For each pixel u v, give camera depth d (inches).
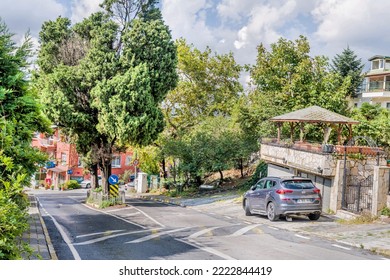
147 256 440.8
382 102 1947.6
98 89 1154.7
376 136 1135.6
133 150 1939.0
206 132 1517.0
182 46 1804.9
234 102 1776.6
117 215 907.4
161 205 1182.3
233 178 1584.6
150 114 1202.6
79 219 831.1
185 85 1772.9
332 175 756.6
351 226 622.5
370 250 468.1
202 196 1339.8
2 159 274.1
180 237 566.6
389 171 661.3
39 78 1266.0
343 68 2397.9
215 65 1871.3
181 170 1510.8
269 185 747.4
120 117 1144.2
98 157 1296.8
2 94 326.6
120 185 2427.4
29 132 357.1
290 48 1407.5
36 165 371.6
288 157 940.6
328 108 1284.4
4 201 245.0
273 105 1339.8
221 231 616.1
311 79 1341.0
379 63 2059.5
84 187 2534.5
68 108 1193.4
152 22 1223.5
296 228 628.4
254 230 621.6
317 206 693.3
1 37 366.3
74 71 1210.0
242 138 1432.1
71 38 1315.2
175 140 1603.1
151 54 1214.9
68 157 2539.4
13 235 242.2
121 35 1248.2
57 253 464.1
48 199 1574.8
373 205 659.4
